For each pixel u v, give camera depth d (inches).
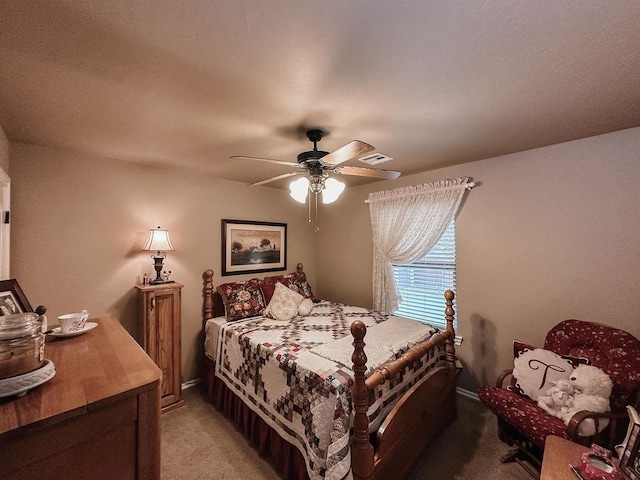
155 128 78.2
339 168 80.5
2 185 70.2
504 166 106.0
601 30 42.9
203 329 129.5
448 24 41.7
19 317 31.6
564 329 87.7
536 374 82.1
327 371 69.1
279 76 54.6
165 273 118.0
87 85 57.1
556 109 69.5
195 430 94.4
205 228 131.3
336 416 60.8
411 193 129.2
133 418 30.6
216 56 48.5
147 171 114.4
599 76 55.4
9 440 23.3
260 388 84.7
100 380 32.3
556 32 43.4
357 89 59.4
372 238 149.4
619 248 84.6
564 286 94.0
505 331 106.9
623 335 77.7
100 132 80.9
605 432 69.1
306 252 174.6
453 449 84.5
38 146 91.1
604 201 86.8
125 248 108.6
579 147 90.7
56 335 49.5
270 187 156.6
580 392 73.8
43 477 25.0
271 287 133.0
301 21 40.9
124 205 108.5
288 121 74.2
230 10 38.9
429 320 129.5
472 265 115.1
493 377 109.8
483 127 79.8
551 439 60.8
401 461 70.7
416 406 77.1
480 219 112.6
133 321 109.7
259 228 151.4
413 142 91.1
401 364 72.7
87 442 27.5
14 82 55.6
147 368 36.0
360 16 40.0
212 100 63.3
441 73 54.1
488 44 46.1
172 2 37.5
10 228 81.8
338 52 47.8
